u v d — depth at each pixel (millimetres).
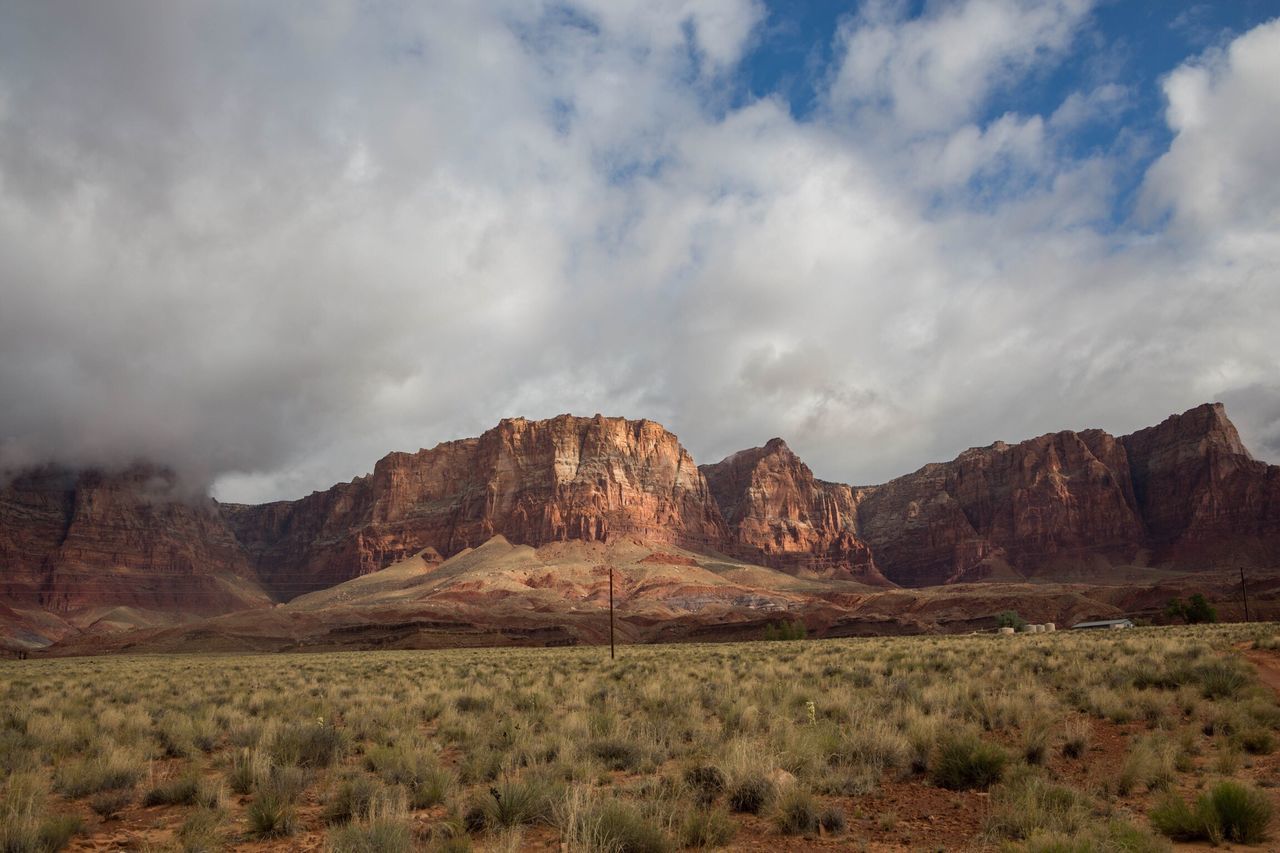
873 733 16766
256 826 12219
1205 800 11320
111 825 13195
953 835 11555
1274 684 24438
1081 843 9852
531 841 11430
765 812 12523
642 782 14258
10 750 18594
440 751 18641
